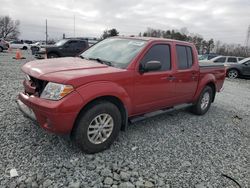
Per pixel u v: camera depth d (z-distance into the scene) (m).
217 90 6.53
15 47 40.88
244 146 4.39
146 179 3.02
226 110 6.88
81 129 3.25
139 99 4.02
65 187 2.70
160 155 3.66
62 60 4.06
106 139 3.57
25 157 3.18
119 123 3.70
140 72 3.90
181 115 5.85
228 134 4.89
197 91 5.58
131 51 4.10
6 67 12.04
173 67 4.66
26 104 3.35
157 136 4.36
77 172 2.99
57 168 3.02
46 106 2.99
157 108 4.58
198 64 5.48
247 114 6.68
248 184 3.18
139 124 4.88
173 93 4.77
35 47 25.75
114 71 3.56
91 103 3.33
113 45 4.52
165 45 4.54
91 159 3.31
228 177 3.27
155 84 4.22
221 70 6.50
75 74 3.20
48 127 3.12
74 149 3.51
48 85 3.12
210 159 3.73
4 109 4.82
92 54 4.54
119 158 3.43
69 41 16.33
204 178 3.19
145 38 4.41
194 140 4.38
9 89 6.64
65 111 2.98
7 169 2.90
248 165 3.68
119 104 3.76
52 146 3.53
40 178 2.80
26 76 3.73
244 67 16.14
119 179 2.95
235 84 13.41
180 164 3.47
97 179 2.90
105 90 3.33
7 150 3.30
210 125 5.32
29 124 4.16
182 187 2.95
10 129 3.92
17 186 2.64
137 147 3.82
